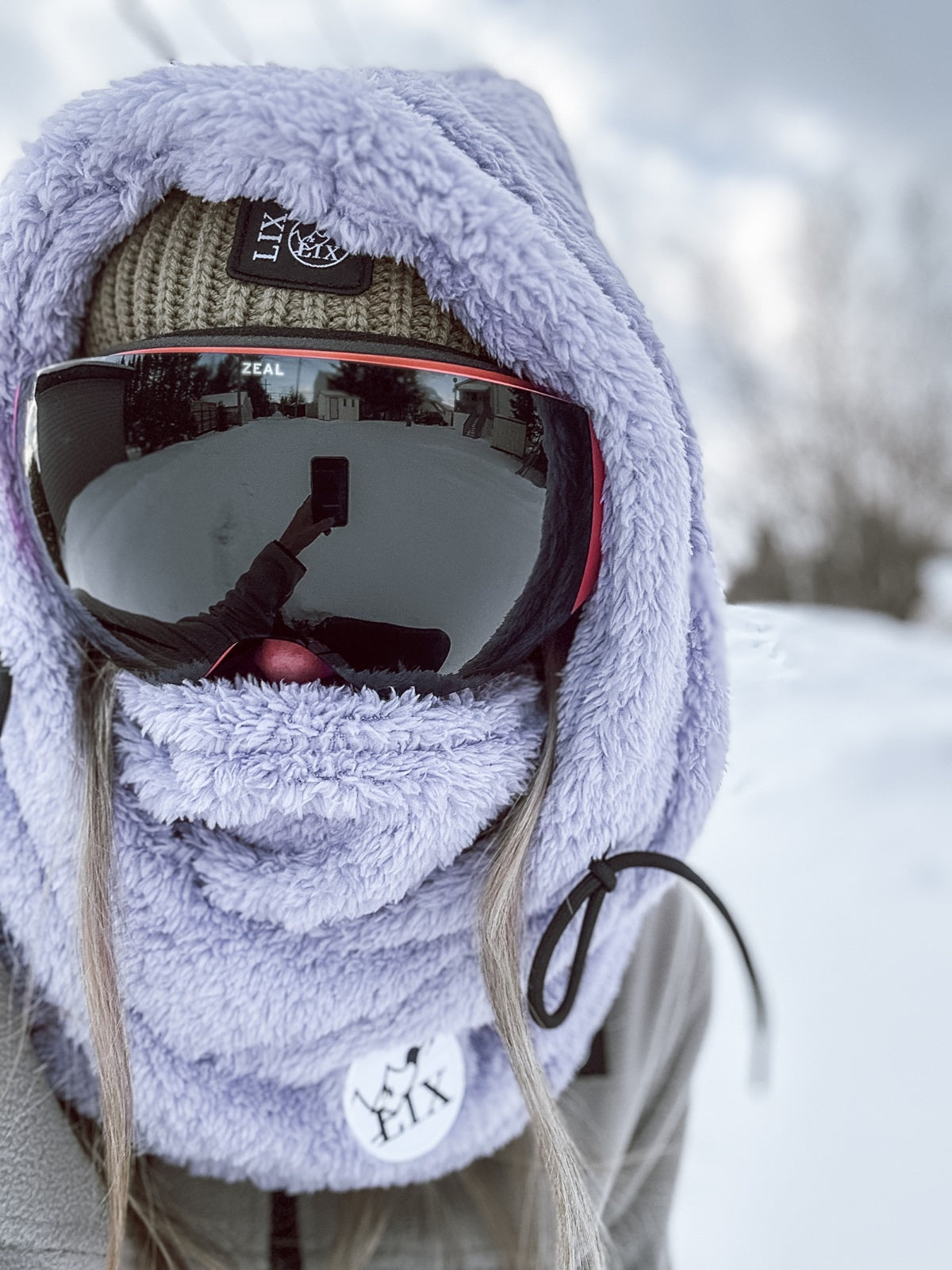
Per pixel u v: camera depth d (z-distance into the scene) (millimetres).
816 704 2797
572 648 636
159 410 542
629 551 604
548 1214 786
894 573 7906
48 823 599
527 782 625
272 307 553
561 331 565
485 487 557
